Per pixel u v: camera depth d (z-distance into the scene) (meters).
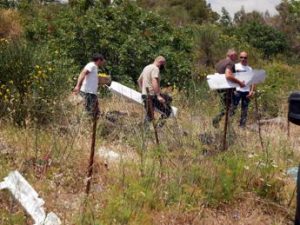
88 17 12.77
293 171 6.07
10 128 7.05
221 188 5.42
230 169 5.69
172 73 12.67
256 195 5.56
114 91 9.18
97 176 5.59
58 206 4.92
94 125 5.13
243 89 8.62
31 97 7.66
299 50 27.98
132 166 5.68
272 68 17.20
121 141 6.65
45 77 8.10
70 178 5.46
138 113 8.38
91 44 12.59
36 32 13.88
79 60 12.57
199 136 6.59
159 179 5.41
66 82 8.52
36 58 8.44
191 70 12.86
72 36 12.53
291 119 3.72
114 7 13.37
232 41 19.52
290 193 5.64
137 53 12.63
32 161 5.81
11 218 4.59
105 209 4.80
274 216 5.28
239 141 6.68
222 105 7.31
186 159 5.82
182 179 5.48
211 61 17.95
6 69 8.11
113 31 12.89
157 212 5.00
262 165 5.83
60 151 6.01
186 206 5.12
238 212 5.26
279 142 6.96
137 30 13.05
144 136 6.29
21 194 4.96
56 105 7.71
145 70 8.23
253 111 10.16
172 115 7.29
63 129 6.98
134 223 4.71
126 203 4.92
